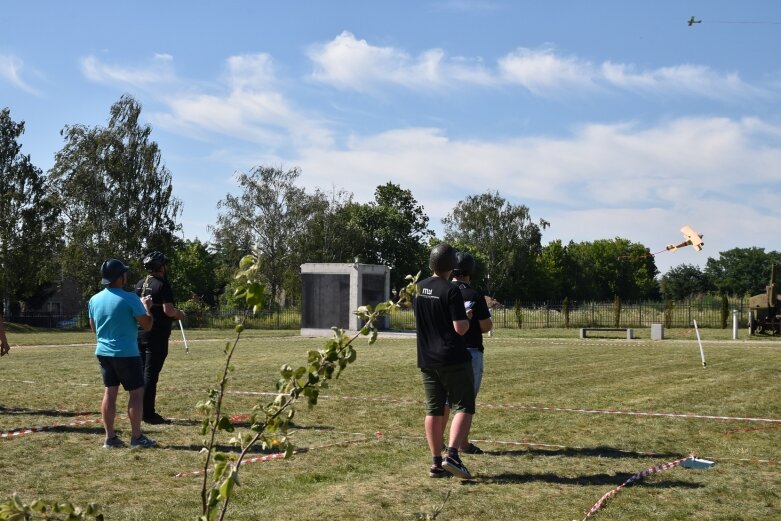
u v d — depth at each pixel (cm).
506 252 8656
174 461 729
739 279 11381
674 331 3600
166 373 1528
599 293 11881
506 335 3309
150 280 939
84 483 646
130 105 5494
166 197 5528
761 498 605
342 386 1323
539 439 851
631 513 563
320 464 718
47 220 5512
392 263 8031
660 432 895
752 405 1113
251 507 573
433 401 675
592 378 1478
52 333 3788
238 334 313
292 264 6494
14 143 5653
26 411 1025
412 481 656
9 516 243
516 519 547
